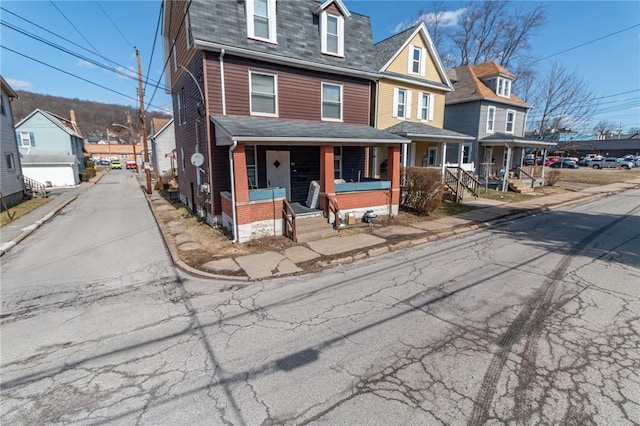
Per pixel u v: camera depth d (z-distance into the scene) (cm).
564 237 885
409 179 1238
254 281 613
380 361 353
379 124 1594
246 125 918
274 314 474
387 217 1121
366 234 921
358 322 441
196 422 276
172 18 1354
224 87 987
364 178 1305
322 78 1198
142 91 2064
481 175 2203
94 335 427
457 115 2278
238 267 678
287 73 1112
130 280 629
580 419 268
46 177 2669
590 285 550
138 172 4112
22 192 1866
